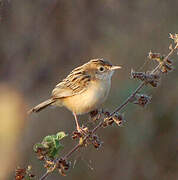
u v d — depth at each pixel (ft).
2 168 46.70
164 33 46.60
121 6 49.37
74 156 41.75
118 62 46.60
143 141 41.22
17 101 52.11
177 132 41.11
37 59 51.96
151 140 41.29
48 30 51.06
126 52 47.03
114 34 49.19
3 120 50.70
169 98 41.63
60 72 51.52
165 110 41.45
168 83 41.88
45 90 51.72
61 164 16.30
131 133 41.04
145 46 46.44
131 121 41.27
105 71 24.48
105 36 49.67
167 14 47.26
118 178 40.96
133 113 41.19
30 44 51.03
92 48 50.11
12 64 52.29
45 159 16.43
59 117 45.34
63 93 24.68
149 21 47.73
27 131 47.60
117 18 49.47
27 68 52.34
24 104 51.62
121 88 41.52
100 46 49.60
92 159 41.60
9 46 50.80
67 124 44.55
